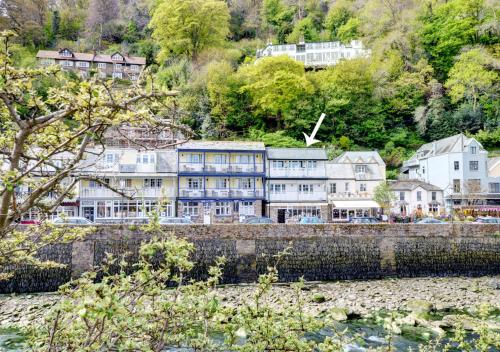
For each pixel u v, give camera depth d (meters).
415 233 25.14
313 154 42.78
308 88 64.94
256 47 89.19
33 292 20.66
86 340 4.43
